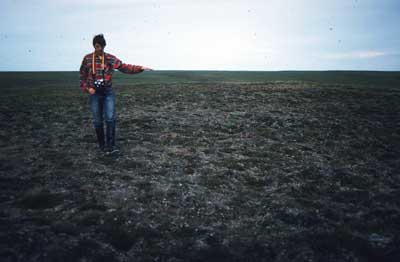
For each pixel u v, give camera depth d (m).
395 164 10.27
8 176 7.62
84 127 13.47
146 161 9.18
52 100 21.59
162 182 7.77
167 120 15.49
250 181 8.15
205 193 7.31
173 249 5.05
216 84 36.03
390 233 5.80
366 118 17.28
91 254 4.80
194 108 19.30
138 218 5.97
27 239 4.98
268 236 5.59
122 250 5.02
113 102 9.03
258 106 20.38
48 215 5.87
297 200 7.12
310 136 13.35
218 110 18.77
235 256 4.92
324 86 32.25
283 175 8.73
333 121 16.27
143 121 14.95
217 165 9.22
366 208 6.91
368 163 10.25
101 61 8.45
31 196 6.52
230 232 5.70
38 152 9.63
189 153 10.25
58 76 61.28
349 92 26.91
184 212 6.35
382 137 13.58
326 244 5.28
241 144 11.72
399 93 27.30
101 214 6.00
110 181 7.62
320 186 8.08
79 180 7.58
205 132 13.34
